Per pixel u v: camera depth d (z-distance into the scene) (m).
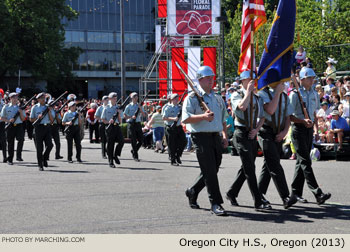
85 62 62.38
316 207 7.33
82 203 7.76
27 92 55.28
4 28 42.19
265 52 7.54
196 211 7.10
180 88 24.25
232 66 34.53
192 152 17.89
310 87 7.88
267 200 7.59
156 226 6.19
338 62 23.14
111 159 13.10
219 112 7.07
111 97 13.29
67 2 61.00
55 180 10.45
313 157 14.02
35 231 6.01
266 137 7.20
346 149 13.84
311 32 29.75
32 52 46.00
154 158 15.65
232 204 7.54
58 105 28.42
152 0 64.75
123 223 6.36
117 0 63.47
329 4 32.22
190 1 23.98
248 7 7.79
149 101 24.39
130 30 64.06
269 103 7.15
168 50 24.58
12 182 10.17
